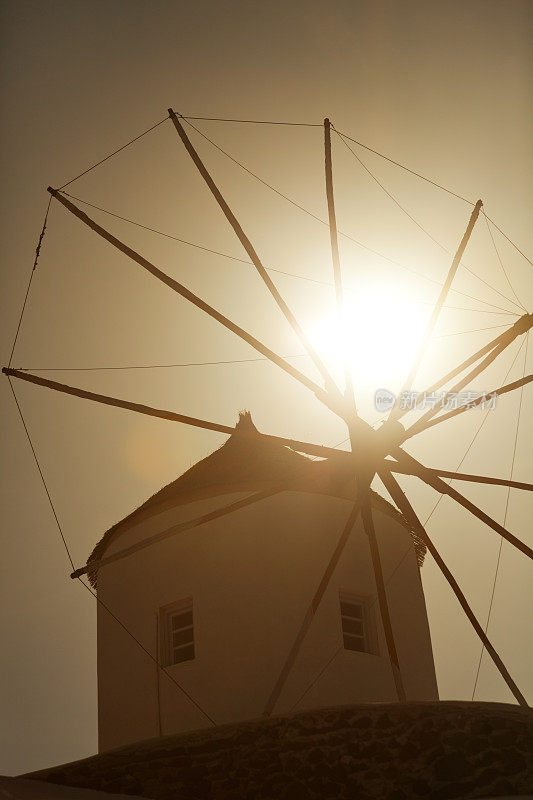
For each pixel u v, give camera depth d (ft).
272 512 66.23
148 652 64.95
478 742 44.47
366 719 46.37
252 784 43.98
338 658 62.64
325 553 65.82
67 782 46.01
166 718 62.39
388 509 71.56
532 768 43.21
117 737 63.98
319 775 43.93
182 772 45.09
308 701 60.59
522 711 48.34
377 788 42.98
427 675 67.26
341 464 53.98
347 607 66.28
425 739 44.78
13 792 43.34
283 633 62.18
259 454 70.28
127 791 44.57
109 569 69.87
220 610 63.52
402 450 54.34
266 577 63.93
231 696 60.90
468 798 42.01
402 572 69.87
